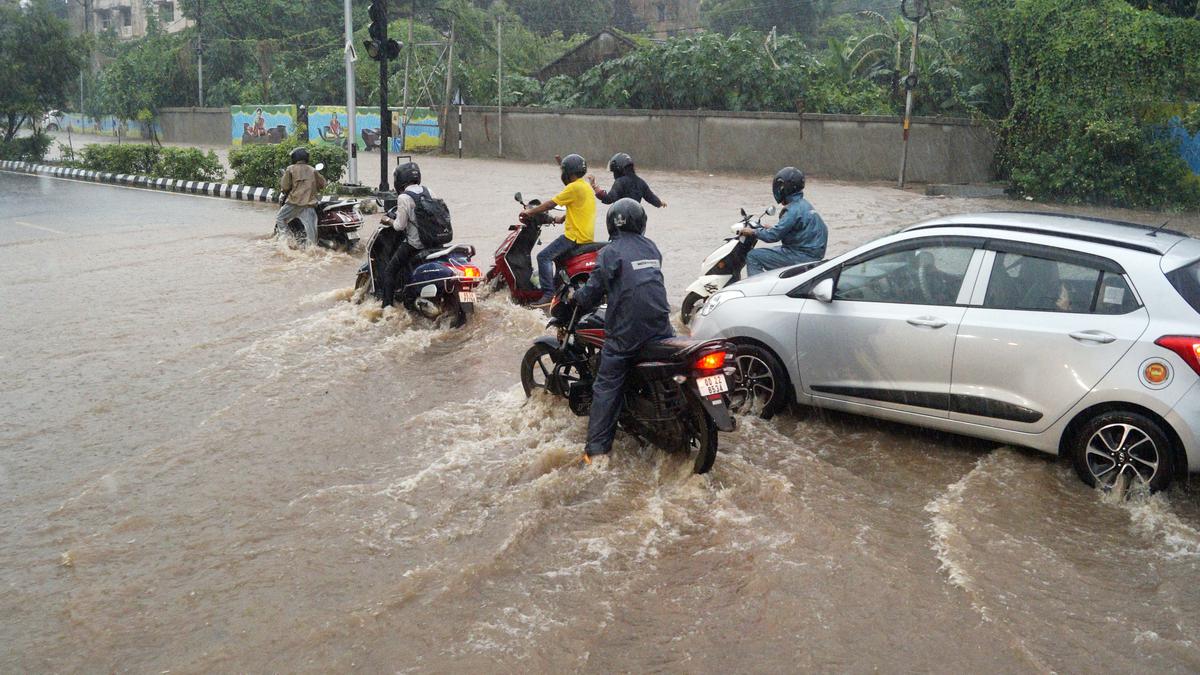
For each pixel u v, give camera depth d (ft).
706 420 16.83
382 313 29.37
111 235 46.42
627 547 14.71
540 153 98.73
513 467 17.61
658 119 90.99
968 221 19.02
